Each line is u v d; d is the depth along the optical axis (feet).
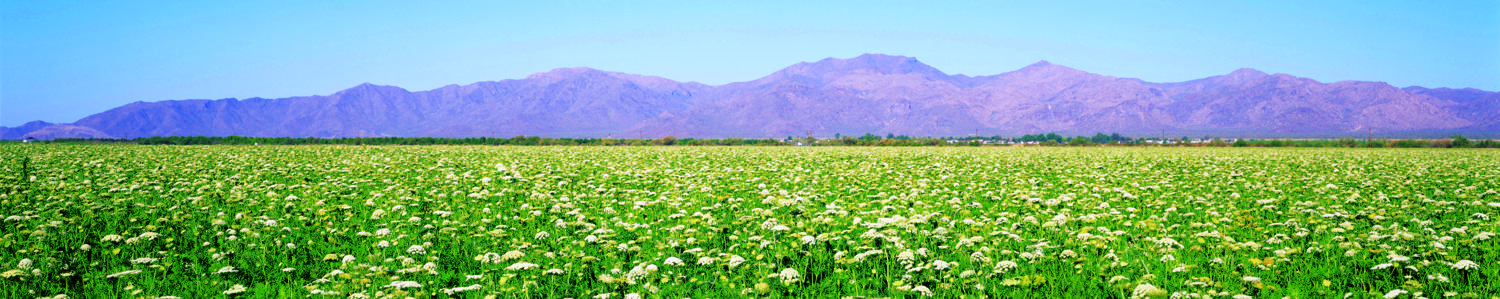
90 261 38.04
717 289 33.24
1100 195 66.23
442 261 38.22
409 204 57.36
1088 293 32.12
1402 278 33.12
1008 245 40.29
